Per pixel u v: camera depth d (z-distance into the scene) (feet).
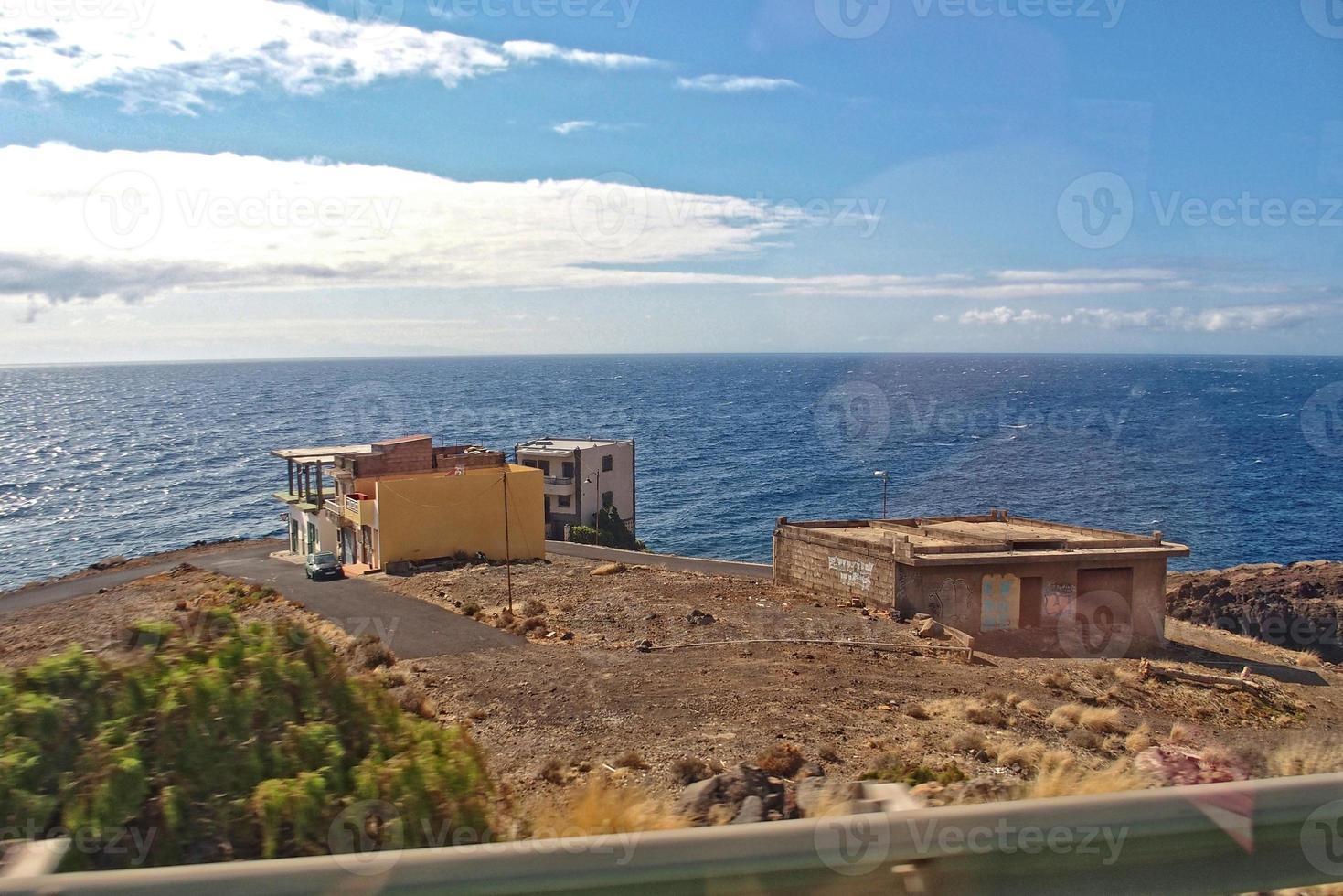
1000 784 22.90
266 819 16.88
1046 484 239.50
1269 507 225.76
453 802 19.34
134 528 300.20
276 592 116.88
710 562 162.40
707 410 548.31
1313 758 25.18
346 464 163.22
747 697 60.13
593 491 238.89
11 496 359.87
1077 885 12.56
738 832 12.01
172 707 18.03
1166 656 99.50
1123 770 23.06
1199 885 12.84
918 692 65.51
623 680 65.82
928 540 111.04
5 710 16.89
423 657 76.48
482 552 152.97
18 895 10.84
